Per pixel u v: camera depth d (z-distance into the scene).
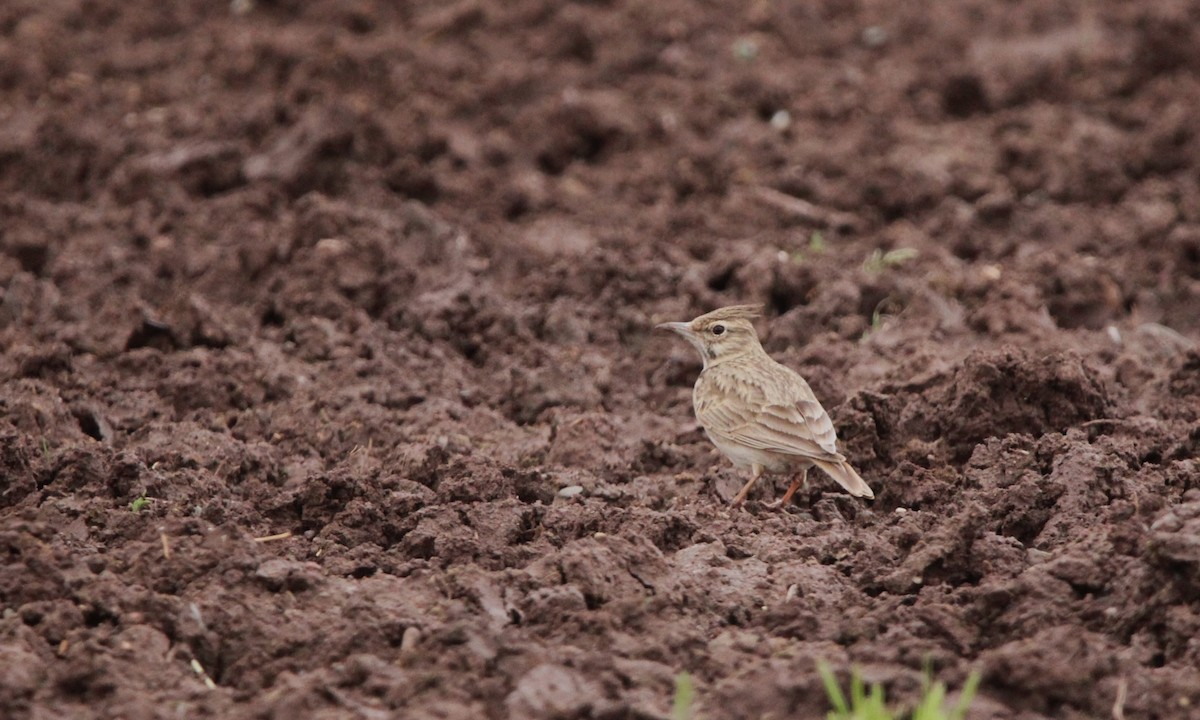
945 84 22.58
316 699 8.77
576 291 16.98
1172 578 9.34
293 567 10.05
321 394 14.40
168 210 18.47
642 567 10.22
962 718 8.55
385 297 16.70
